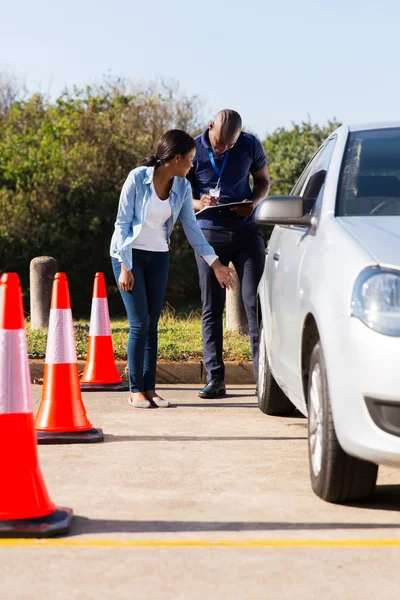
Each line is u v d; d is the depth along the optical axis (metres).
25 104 49.62
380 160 6.05
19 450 4.66
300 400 6.06
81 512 5.03
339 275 4.98
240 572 4.04
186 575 4.00
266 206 5.89
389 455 4.59
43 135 44.75
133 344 8.70
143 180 8.27
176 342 11.82
